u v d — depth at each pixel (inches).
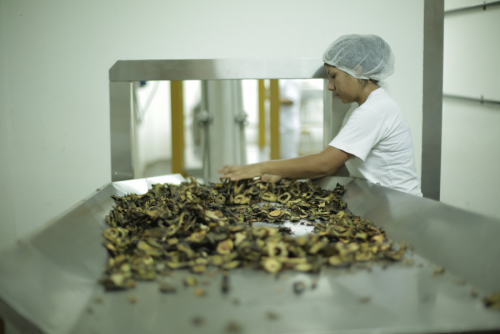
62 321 23.9
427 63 64.1
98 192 48.8
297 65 62.4
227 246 33.3
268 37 61.8
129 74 60.6
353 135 50.2
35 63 59.1
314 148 188.5
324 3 61.7
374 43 51.1
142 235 36.5
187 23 60.5
